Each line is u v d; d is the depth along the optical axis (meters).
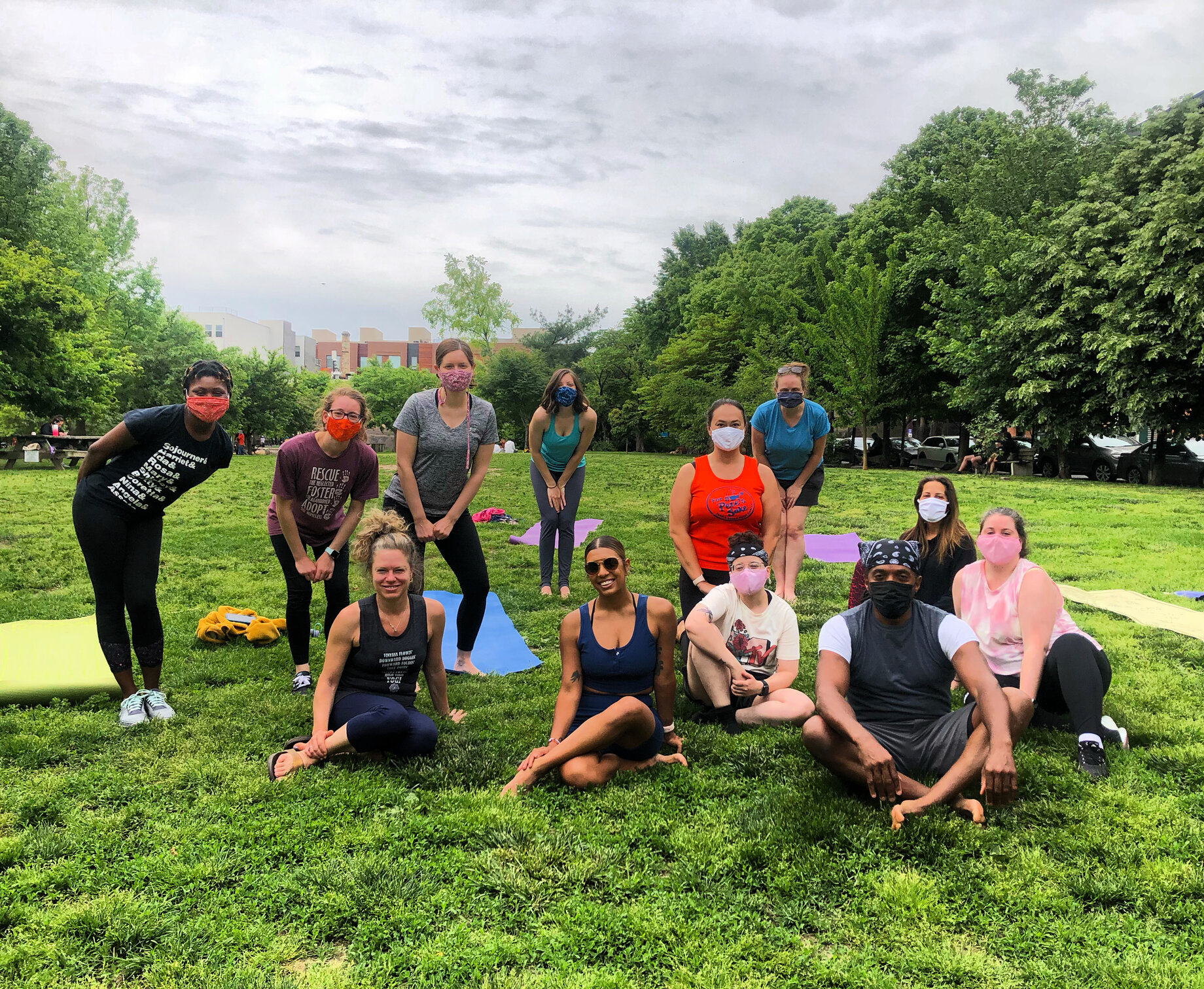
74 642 5.35
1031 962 2.30
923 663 3.42
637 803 3.28
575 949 2.37
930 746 3.38
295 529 4.57
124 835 3.02
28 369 25.34
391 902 2.58
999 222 24.16
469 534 5.10
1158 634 5.77
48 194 32.19
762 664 4.30
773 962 2.32
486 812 3.17
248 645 5.65
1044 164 24.69
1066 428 21.55
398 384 60.44
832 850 2.92
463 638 5.14
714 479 4.99
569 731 3.75
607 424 47.94
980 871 2.76
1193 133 19.72
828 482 19.02
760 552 4.24
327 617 4.82
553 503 7.12
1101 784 3.42
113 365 30.83
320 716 3.73
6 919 2.49
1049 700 3.95
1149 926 2.47
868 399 28.55
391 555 3.80
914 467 31.48
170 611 6.61
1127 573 8.02
